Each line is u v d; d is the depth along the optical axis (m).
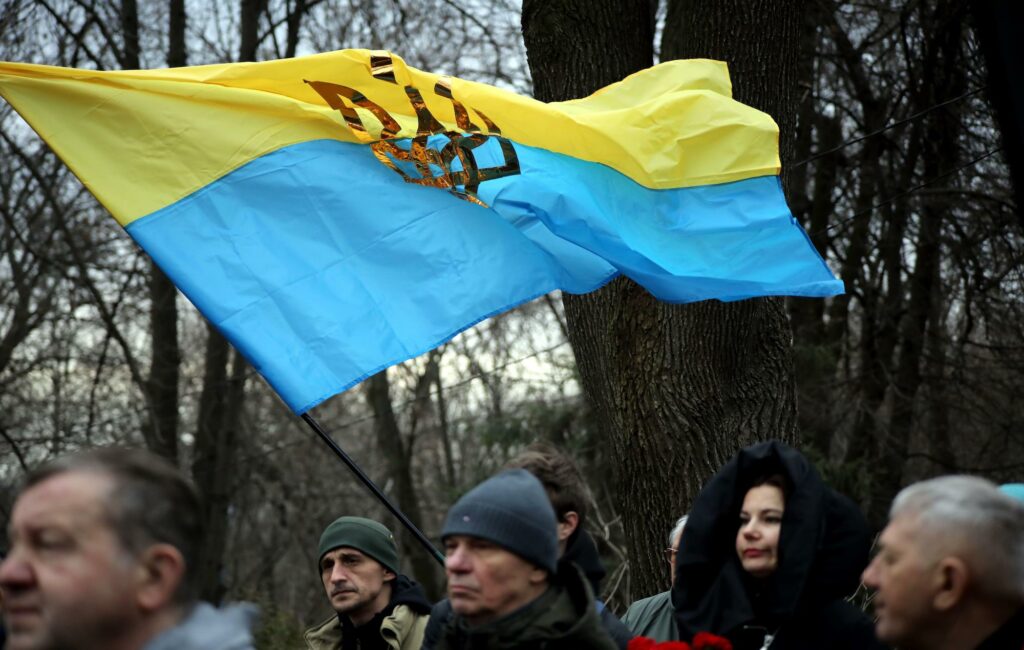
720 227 4.98
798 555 3.20
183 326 21.31
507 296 4.83
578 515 3.66
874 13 13.88
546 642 2.78
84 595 2.07
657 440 6.58
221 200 4.73
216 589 15.62
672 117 5.02
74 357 15.41
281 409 21.67
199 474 15.87
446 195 4.86
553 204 4.77
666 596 4.47
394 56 4.80
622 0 6.99
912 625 2.52
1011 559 2.48
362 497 21.94
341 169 4.82
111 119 4.73
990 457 15.60
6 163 14.83
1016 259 13.11
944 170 13.48
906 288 15.32
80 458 2.18
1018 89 3.27
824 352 13.92
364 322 4.68
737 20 6.60
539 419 15.45
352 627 4.62
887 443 14.85
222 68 4.80
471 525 2.81
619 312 6.70
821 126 14.85
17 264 15.41
